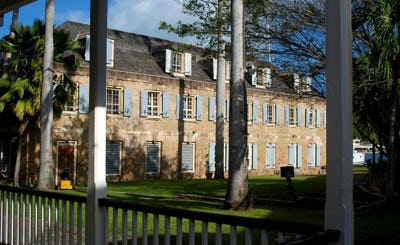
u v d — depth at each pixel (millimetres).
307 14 11406
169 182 21812
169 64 25969
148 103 25094
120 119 23688
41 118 16562
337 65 2988
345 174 2951
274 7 11539
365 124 11039
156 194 14727
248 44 11898
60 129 21438
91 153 4578
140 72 24703
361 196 12930
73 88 19250
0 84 17422
